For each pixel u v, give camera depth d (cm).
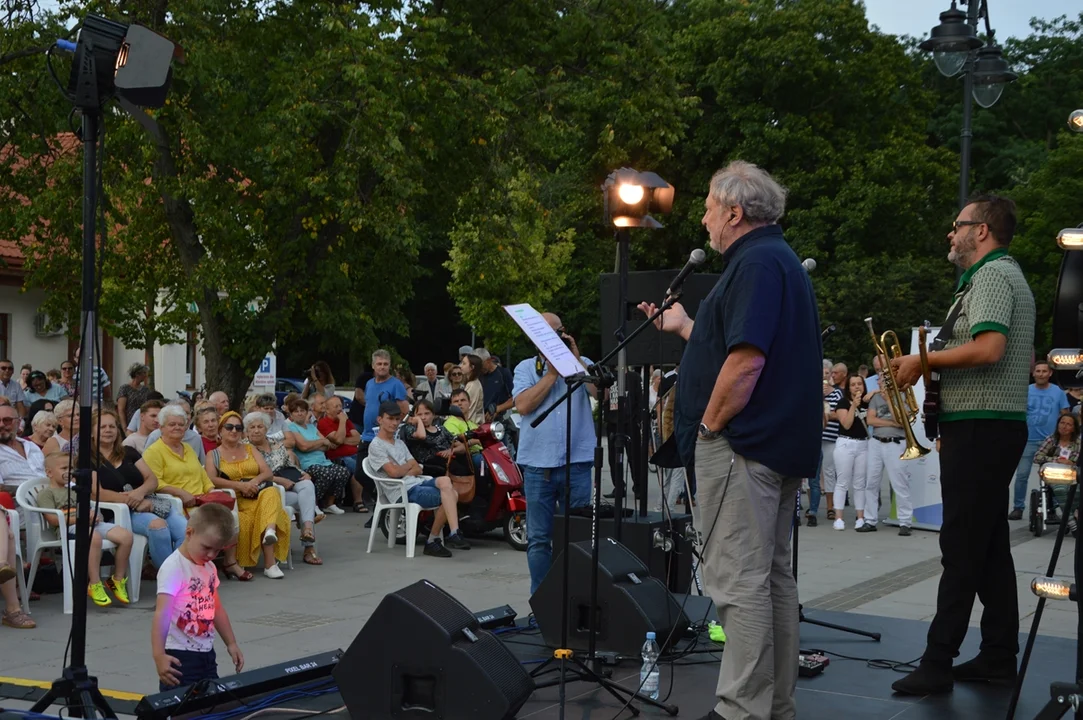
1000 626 502
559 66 1748
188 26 1398
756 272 394
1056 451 1230
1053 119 3972
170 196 1485
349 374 3981
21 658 648
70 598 777
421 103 1498
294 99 1397
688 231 3169
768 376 396
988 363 465
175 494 878
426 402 1117
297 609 798
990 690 492
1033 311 480
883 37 3231
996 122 3878
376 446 1059
